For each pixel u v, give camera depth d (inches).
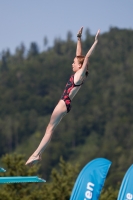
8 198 3602.4
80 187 2204.7
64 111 1504.7
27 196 3668.8
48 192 3737.7
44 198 3698.3
